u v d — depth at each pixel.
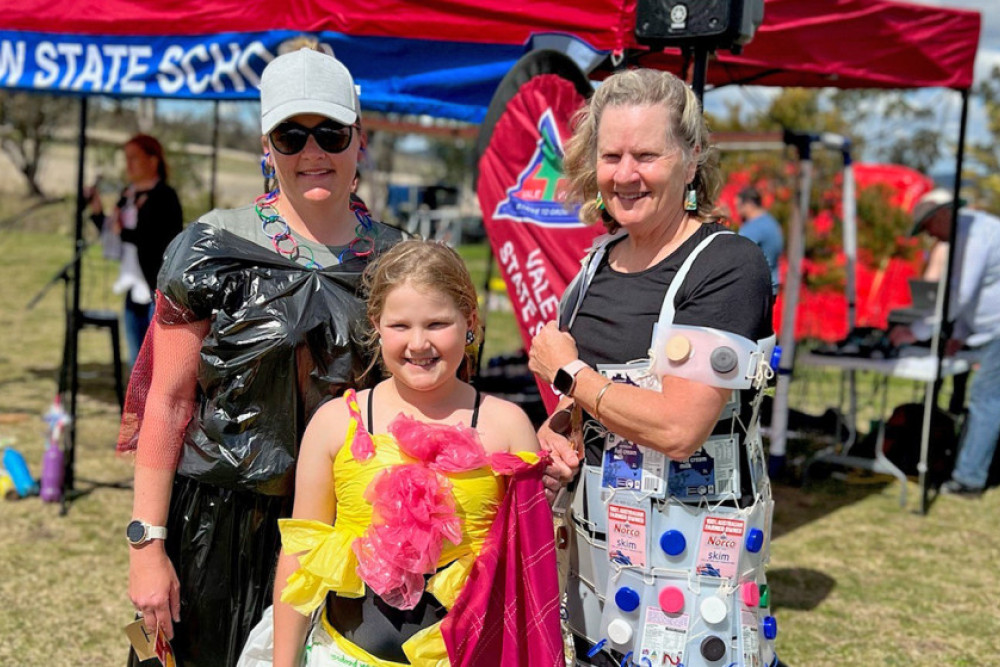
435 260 1.89
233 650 2.20
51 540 4.82
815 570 4.84
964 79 5.36
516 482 1.87
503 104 3.55
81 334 11.05
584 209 2.23
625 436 1.94
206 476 2.12
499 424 1.97
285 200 2.19
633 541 2.01
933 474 6.46
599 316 2.07
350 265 2.17
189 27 4.31
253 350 2.06
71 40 4.62
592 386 1.96
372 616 1.88
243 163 29.20
